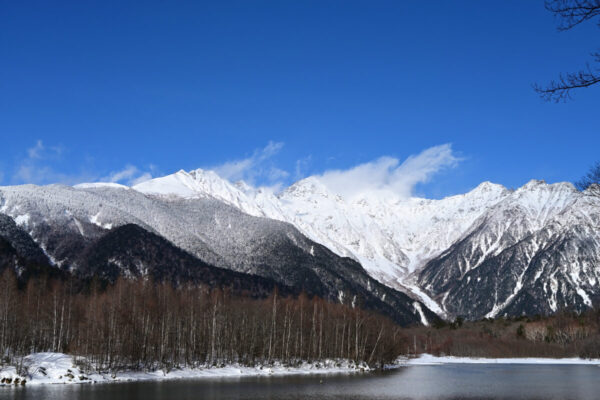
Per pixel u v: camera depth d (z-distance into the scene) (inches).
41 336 5812.0
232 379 5196.9
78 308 6269.7
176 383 4699.8
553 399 4229.8
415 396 4320.9
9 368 4365.2
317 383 5044.3
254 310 7027.6
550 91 950.4
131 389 4163.4
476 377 6318.9
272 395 4146.2
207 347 6230.3
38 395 3688.5
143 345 5260.8
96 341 4788.4
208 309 6461.6
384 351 7691.9
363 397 4185.5
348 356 6909.5
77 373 4581.7
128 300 5526.6
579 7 900.6
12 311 5022.1
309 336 6968.5
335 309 7864.2
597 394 4586.6
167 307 5851.4
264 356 6481.3
